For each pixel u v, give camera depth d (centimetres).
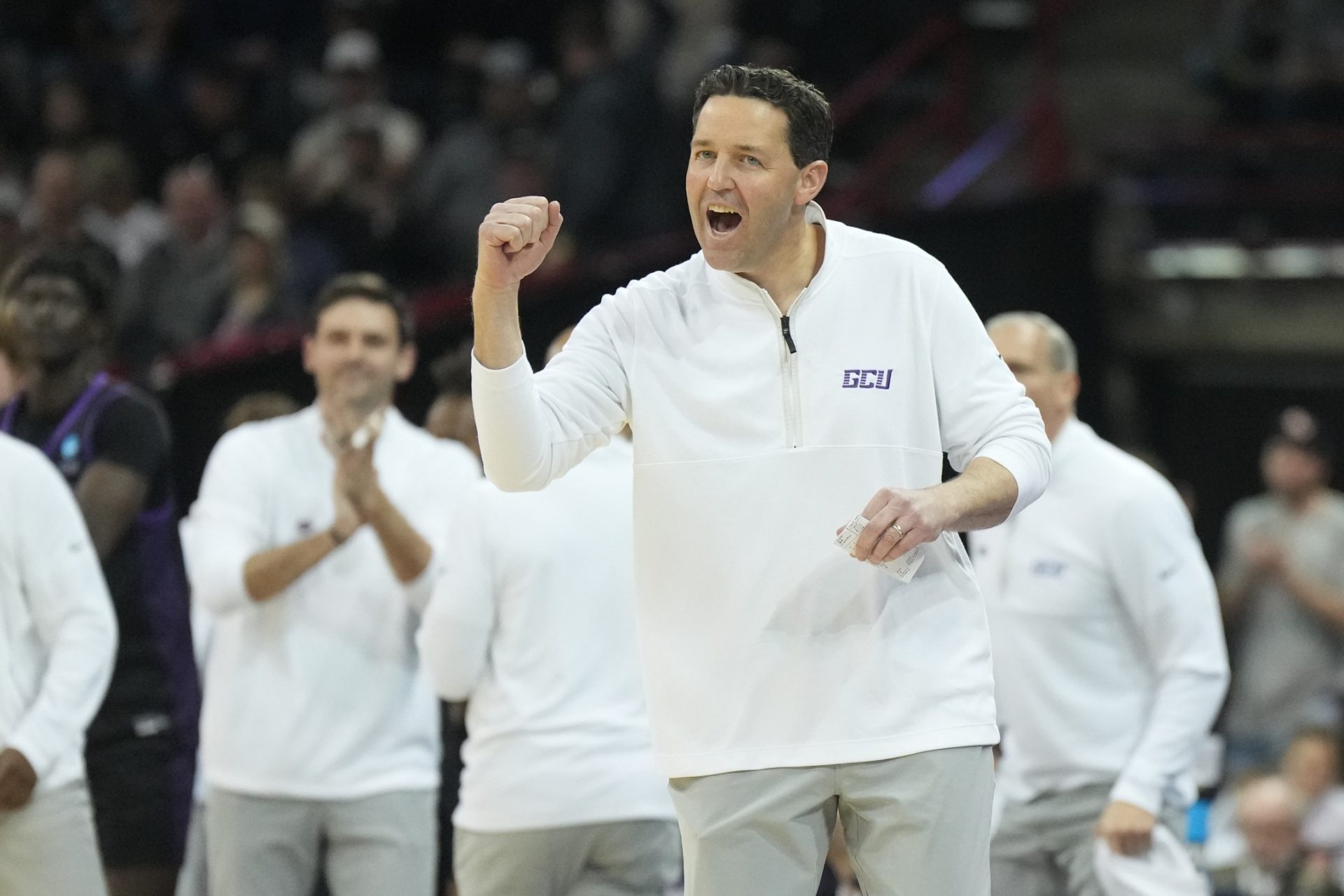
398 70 4494
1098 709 1623
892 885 1028
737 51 3866
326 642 1641
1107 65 4116
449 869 1847
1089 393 3080
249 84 3941
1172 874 1573
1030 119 3672
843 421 1053
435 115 4253
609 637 1580
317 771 1628
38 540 1395
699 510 1057
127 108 3962
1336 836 2486
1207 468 3594
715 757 1048
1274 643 3044
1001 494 1020
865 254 1085
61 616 1401
